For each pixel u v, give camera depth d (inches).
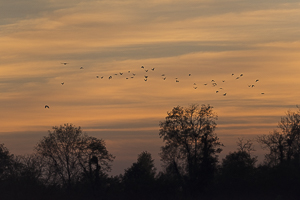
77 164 3302.2
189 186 3139.8
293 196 2960.1
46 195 2896.2
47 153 3307.1
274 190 3056.1
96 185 3189.0
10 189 2913.4
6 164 3260.3
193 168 3198.8
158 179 3144.7
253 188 3112.7
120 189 3132.4
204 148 3240.7
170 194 3061.0
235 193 3097.9
